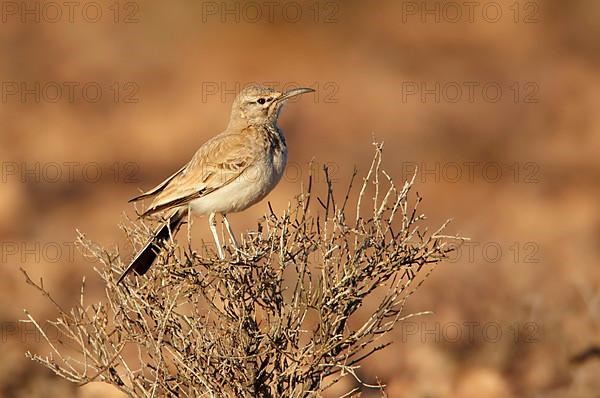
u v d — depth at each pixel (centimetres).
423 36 4722
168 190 1342
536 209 2856
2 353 1702
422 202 2914
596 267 2200
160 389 1212
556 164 3297
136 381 1209
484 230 2623
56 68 4356
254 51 4472
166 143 3547
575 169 3266
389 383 1656
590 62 4359
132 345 1625
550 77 4109
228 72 4272
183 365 1159
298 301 1199
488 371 1702
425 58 4409
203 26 4688
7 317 1939
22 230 2731
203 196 1345
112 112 3875
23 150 3444
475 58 4434
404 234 1189
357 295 1173
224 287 1175
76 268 2302
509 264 2219
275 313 1180
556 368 1705
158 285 1181
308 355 1174
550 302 1911
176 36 4638
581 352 1730
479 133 3488
